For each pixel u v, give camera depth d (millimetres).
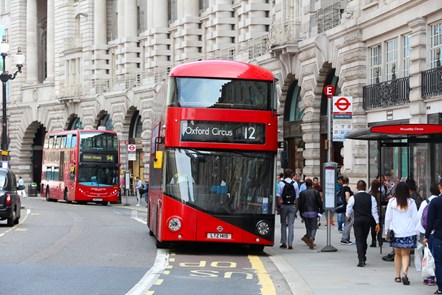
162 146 28250
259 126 27688
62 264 24453
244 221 27250
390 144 27562
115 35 92625
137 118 84500
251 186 27469
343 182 34969
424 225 20094
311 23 50781
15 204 41000
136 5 87125
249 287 20031
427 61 36875
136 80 83750
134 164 85188
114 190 68812
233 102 27688
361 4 43719
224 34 69188
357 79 43406
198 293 18891
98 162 68688
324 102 49812
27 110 103188
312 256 27297
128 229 39719
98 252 28281
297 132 53844
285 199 30266
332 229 39312
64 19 97062
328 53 46812
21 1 107562
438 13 35500
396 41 40125
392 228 20406
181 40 77312
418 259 21594
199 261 25953
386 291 18938
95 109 89688
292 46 51375
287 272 22656
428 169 28703
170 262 25547
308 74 50062
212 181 27406
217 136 27531
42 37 109250
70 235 35594
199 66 27891
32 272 22359
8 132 106438
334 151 50375
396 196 20516
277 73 54812
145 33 83875
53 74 100938
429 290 19125
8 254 27234
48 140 79625
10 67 108062
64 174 71500
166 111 27781
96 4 91562
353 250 29328
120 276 21828
